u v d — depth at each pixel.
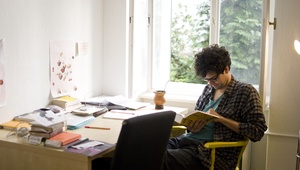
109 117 2.61
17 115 2.45
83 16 3.04
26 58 2.48
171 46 3.54
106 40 3.33
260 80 2.51
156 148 1.92
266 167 2.76
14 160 2.04
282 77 2.63
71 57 2.93
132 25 3.13
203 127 2.30
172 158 2.17
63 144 1.94
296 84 2.61
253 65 3.03
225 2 3.11
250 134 2.12
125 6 3.21
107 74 3.37
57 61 2.77
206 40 3.35
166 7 3.50
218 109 2.28
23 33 2.44
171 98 3.31
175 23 3.49
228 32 3.12
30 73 2.53
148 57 3.55
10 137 2.11
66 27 2.84
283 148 2.69
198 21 3.37
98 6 3.23
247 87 2.23
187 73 3.50
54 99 2.75
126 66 3.29
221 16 3.14
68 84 2.91
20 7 2.40
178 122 2.54
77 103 2.82
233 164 2.25
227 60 2.25
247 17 3.01
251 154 3.11
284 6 2.56
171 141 2.42
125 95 3.31
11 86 2.38
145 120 1.78
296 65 2.59
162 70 3.58
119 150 1.75
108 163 2.18
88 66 3.16
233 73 3.12
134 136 1.75
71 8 2.88
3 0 2.27
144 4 3.45
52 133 2.01
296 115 2.63
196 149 2.25
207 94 2.44
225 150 2.23
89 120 2.48
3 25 2.29
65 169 1.89
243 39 3.05
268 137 2.72
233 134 2.23
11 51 2.36
